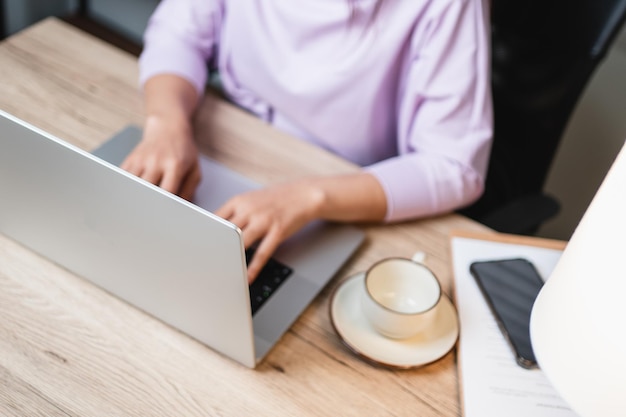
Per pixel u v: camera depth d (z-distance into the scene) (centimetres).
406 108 130
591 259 66
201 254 81
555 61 135
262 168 120
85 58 134
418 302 98
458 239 112
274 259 105
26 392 86
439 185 118
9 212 99
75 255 97
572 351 69
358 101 135
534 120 142
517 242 112
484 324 100
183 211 78
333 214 110
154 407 87
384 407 90
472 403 90
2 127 86
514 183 149
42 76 128
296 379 92
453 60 124
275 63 138
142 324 96
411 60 129
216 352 94
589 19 129
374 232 113
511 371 95
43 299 97
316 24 131
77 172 84
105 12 245
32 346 91
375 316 93
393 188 115
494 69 142
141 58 138
